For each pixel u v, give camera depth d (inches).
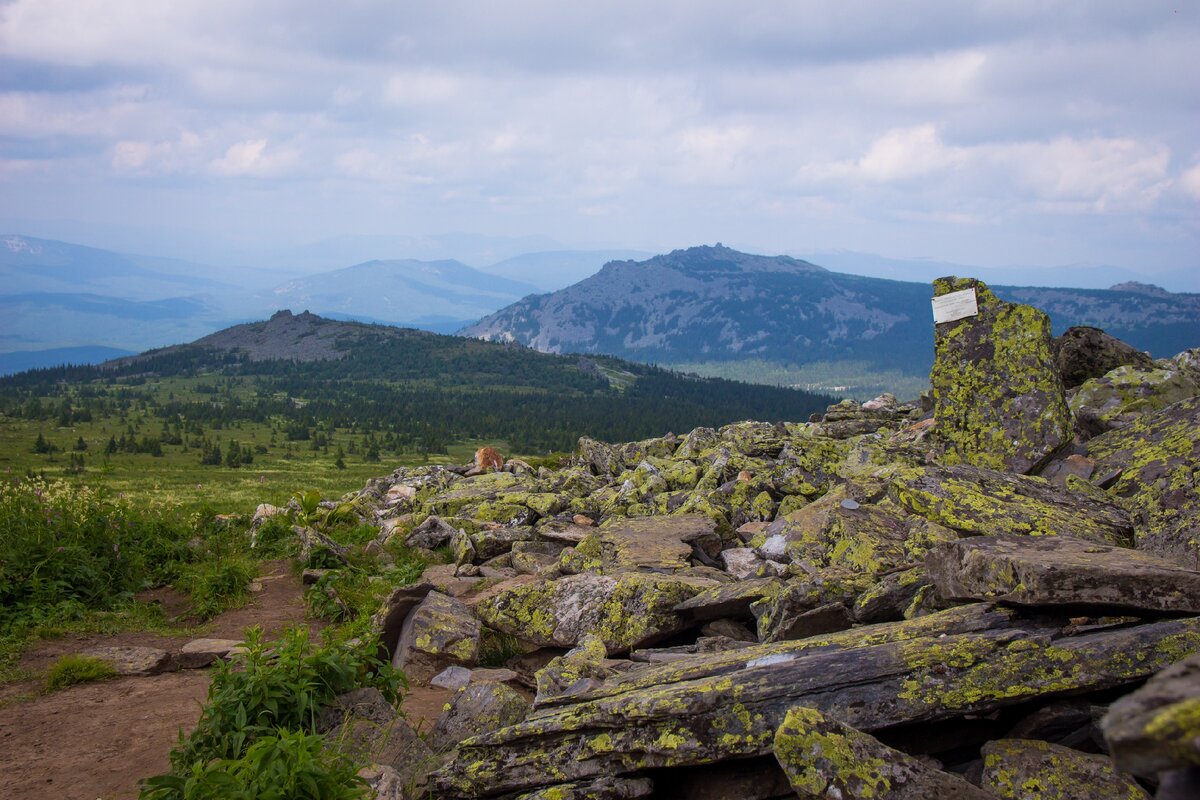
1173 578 266.1
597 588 449.1
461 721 339.3
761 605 407.8
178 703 400.2
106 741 350.6
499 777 274.8
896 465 569.0
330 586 602.2
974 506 433.4
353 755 290.5
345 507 942.4
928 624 287.3
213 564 697.0
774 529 559.8
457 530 759.1
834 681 254.2
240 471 7623.0
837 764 222.1
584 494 895.7
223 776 232.5
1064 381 770.8
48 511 665.0
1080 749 247.8
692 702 254.2
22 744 349.4
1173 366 741.3
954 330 606.9
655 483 793.6
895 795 218.8
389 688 347.9
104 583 628.4
